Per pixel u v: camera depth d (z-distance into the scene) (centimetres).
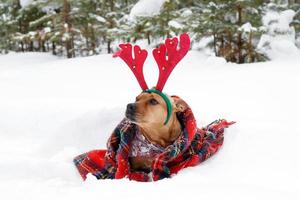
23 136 385
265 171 239
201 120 373
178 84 538
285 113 373
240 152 274
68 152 329
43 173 274
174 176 252
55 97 484
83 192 208
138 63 296
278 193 194
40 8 1106
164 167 270
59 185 231
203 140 290
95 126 372
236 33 754
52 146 350
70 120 369
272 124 317
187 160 275
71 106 431
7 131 391
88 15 980
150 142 289
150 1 835
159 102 279
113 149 296
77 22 981
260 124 318
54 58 996
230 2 741
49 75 684
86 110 416
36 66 814
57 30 994
